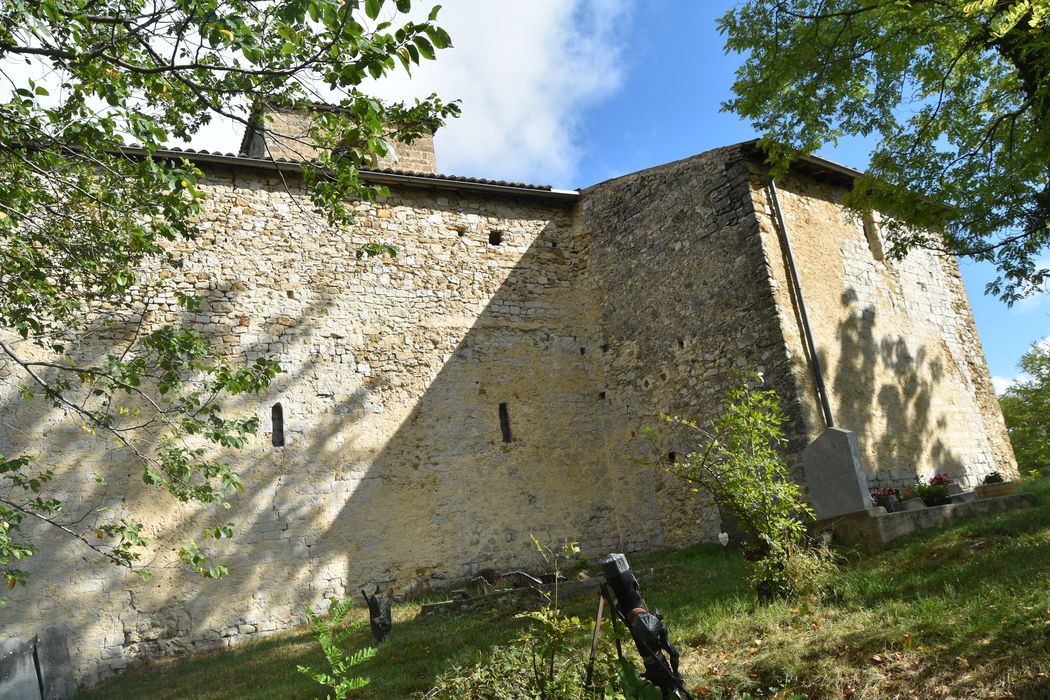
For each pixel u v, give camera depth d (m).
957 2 7.89
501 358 12.98
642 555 11.84
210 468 6.54
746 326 10.98
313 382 11.40
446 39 4.63
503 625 7.46
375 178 12.62
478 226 13.55
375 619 7.86
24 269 6.45
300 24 5.08
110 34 5.41
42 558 9.22
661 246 12.68
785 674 4.65
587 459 13.05
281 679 7.03
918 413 12.01
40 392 9.69
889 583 6.10
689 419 11.66
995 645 4.37
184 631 9.73
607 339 13.47
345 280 12.09
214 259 11.22
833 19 8.62
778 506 6.45
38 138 5.95
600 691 4.05
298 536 10.67
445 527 11.68
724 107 9.36
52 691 8.18
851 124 9.22
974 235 9.01
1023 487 10.60
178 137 6.39
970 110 9.02
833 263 11.89
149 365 10.24
